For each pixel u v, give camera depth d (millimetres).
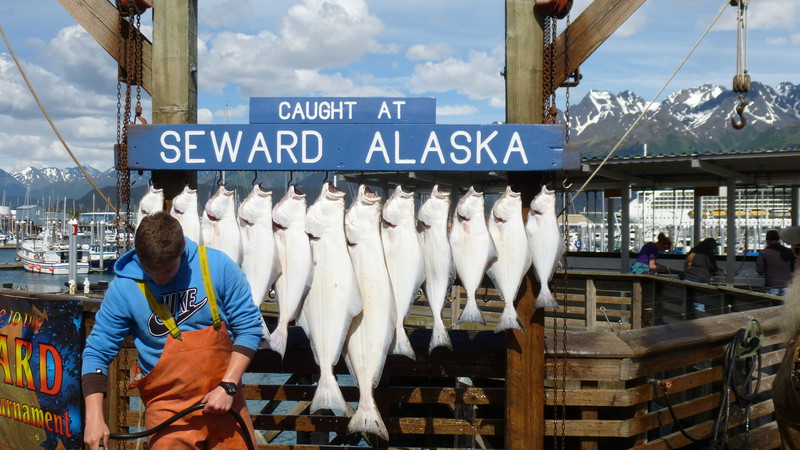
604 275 10727
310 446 3793
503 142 3508
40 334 3861
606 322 10641
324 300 3359
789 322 3008
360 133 3547
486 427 3738
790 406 2912
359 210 3408
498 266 3459
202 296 2598
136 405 7750
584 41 3547
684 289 9336
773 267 9617
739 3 3938
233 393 2561
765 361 4684
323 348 3346
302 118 3568
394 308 3398
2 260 89375
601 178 15438
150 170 3666
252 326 2697
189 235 3410
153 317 2568
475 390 3746
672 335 3910
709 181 15453
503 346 3760
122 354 3826
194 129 3570
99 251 64688
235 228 3412
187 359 2568
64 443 3773
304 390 3762
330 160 3559
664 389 3775
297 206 3422
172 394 2594
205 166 3576
